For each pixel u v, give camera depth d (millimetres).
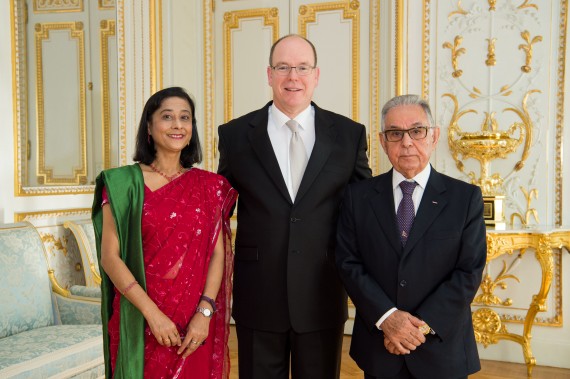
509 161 3652
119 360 1679
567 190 3523
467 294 1652
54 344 2365
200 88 4648
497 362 3635
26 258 2711
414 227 1742
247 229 2012
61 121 3365
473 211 1739
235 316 2039
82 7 3527
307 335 1946
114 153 3850
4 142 2949
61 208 3354
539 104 3570
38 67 3189
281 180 1966
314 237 1948
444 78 3789
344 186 2045
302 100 1999
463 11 3729
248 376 1982
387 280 1752
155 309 1658
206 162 4633
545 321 3586
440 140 3814
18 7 3053
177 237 1732
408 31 3863
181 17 4477
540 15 3551
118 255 1721
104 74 3748
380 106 4125
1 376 2016
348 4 4207
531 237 3281
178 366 1711
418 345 1659
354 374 3271
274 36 4430
